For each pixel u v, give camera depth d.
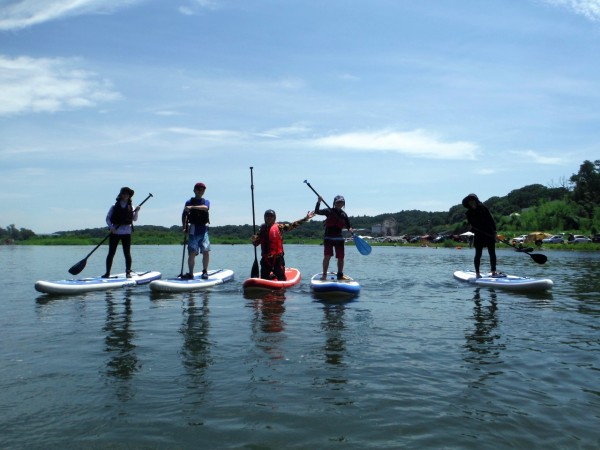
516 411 3.18
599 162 74.38
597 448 2.68
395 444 2.70
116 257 23.72
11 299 8.20
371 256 28.89
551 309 7.22
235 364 4.17
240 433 2.82
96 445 2.66
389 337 5.25
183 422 2.97
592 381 3.79
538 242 46.66
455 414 3.12
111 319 6.28
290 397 3.39
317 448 2.65
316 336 5.28
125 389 3.54
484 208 11.00
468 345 4.91
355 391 3.52
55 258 23.52
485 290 9.70
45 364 4.17
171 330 5.57
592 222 66.19
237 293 8.99
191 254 10.23
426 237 72.12
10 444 2.66
